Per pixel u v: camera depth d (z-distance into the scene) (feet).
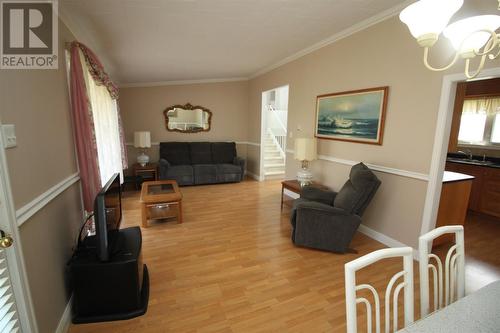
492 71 6.39
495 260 8.61
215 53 13.15
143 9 7.99
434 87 7.66
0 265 3.59
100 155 10.71
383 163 9.52
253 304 6.42
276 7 8.16
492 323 2.85
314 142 12.21
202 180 18.57
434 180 7.89
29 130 4.75
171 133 20.67
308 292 6.90
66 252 6.40
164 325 5.74
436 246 9.30
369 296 6.80
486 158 14.12
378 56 9.33
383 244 9.69
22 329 4.06
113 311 5.96
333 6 8.25
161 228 11.00
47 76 5.87
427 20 2.95
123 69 15.70
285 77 15.42
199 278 7.47
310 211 8.87
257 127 20.15
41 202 4.93
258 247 9.39
